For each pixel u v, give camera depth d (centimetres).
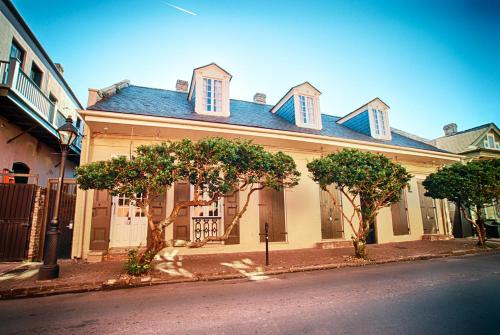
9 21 849
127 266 560
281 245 936
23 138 934
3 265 645
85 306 396
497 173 982
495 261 744
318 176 793
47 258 520
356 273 609
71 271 584
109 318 348
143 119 757
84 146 765
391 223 1161
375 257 784
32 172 1005
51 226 534
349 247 987
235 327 315
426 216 1273
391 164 779
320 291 464
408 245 1040
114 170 519
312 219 1008
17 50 927
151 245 571
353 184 754
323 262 707
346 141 1034
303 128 1086
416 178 1287
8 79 719
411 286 491
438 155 1252
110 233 760
